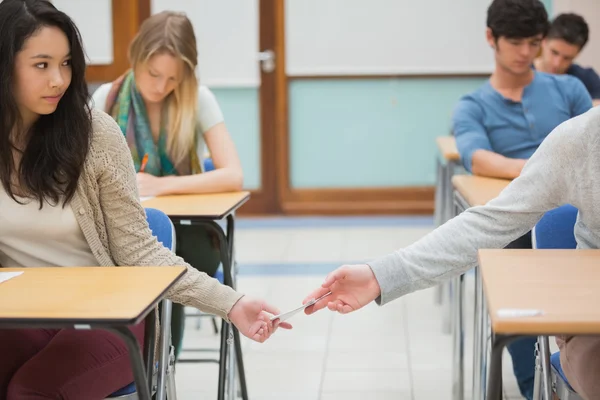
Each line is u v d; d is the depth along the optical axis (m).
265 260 5.34
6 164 1.88
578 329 1.29
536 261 1.66
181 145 3.08
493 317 1.32
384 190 6.82
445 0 6.53
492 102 3.25
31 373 1.75
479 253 1.73
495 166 3.03
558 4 6.35
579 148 1.69
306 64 6.72
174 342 2.49
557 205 1.78
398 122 6.75
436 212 4.60
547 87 3.23
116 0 6.64
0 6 1.79
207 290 1.92
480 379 2.44
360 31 6.64
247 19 6.67
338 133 6.81
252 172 6.92
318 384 3.23
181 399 3.08
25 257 1.96
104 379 1.81
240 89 6.80
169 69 2.94
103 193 1.96
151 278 1.70
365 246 5.68
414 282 1.82
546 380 1.89
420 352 3.60
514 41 3.11
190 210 2.61
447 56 6.60
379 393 3.13
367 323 4.04
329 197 6.88
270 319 1.91
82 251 1.99
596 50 6.31
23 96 1.82
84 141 1.90
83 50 1.88
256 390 3.18
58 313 1.44
